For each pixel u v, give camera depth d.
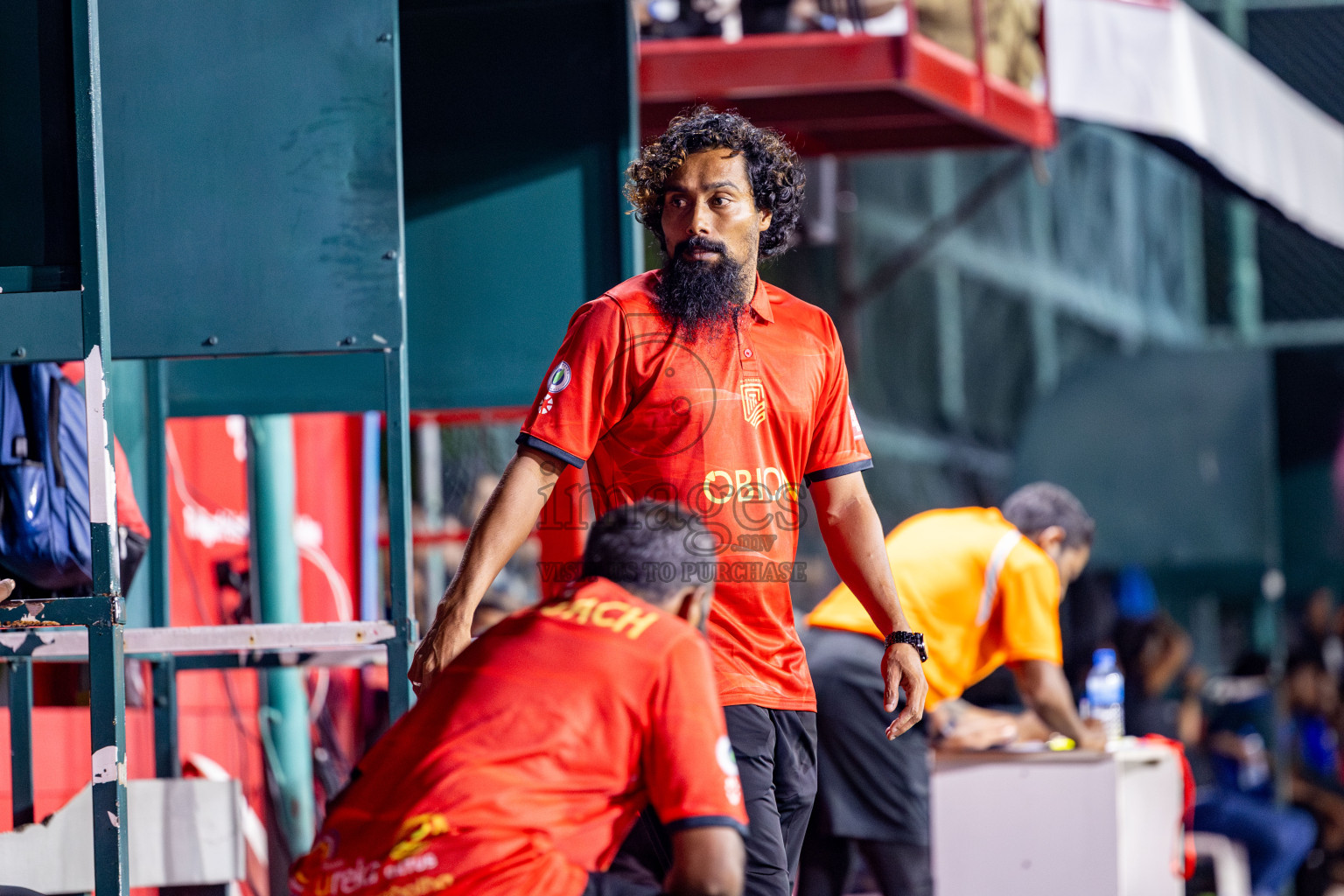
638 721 8.02
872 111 22.02
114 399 17.58
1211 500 33.66
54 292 10.36
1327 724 31.48
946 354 51.06
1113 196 60.44
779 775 9.89
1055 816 16.91
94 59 10.57
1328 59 42.00
